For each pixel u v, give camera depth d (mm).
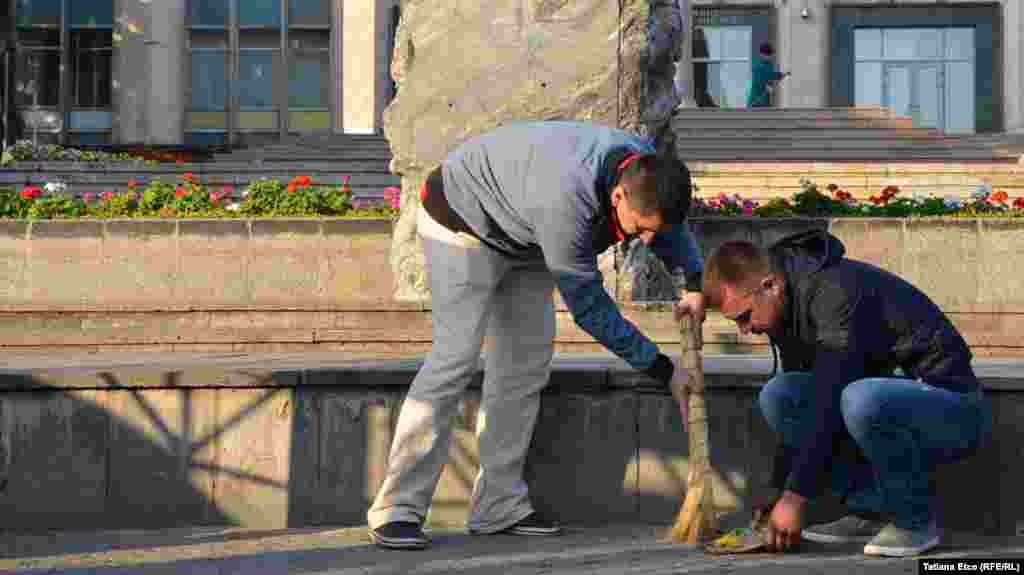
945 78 34156
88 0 33250
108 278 11758
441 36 8758
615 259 9023
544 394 5340
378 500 4824
